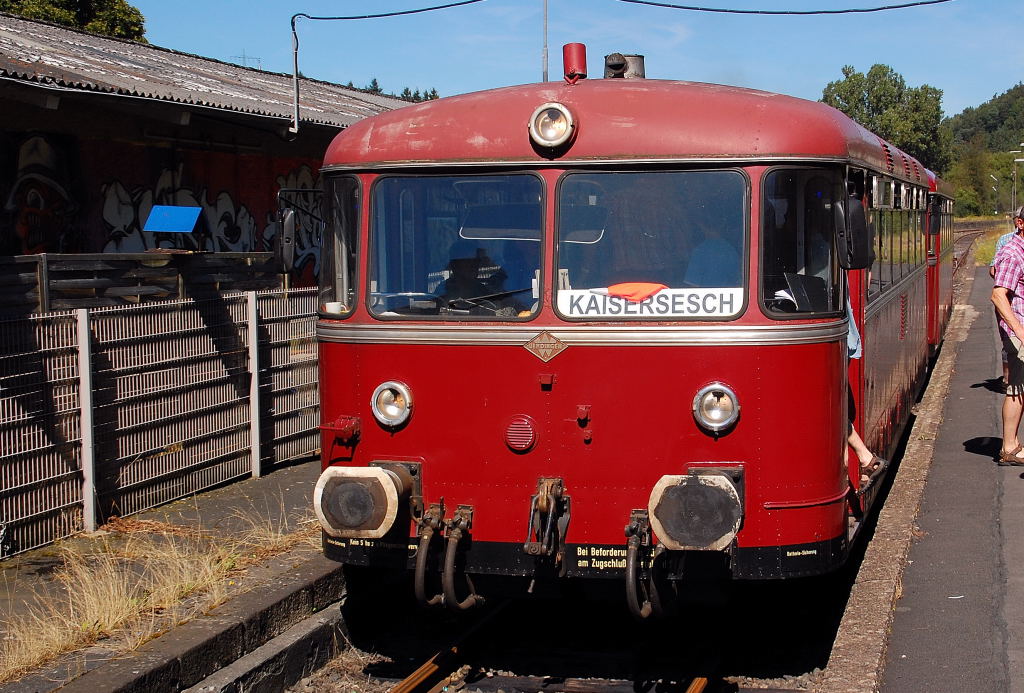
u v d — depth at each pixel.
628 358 5.46
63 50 12.57
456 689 5.86
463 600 5.86
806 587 7.40
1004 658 5.67
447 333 5.66
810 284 5.53
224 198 13.63
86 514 7.83
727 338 5.38
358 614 6.96
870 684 5.33
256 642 6.01
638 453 5.46
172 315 8.84
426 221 5.79
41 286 7.93
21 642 5.41
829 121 5.70
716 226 5.45
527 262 5.62
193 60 16.77
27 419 7.36
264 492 9.23
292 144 14.91
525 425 5.55
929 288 14.43
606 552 5.50
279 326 10.28
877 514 9.01
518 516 5.58
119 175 12.01
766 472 5.39
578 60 6.25
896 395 9.31
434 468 5.69
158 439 8.67
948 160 112.88
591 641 6.62
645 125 5.50
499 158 5.64
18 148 10.77
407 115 5.94
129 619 5.86
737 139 5.42
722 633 6.65
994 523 8.05
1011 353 9.59
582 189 5.56
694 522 5.09
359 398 5.85
